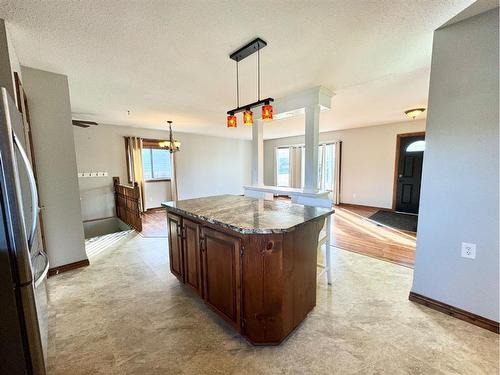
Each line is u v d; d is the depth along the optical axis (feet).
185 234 7.02
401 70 8.20
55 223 8.84
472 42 5.41
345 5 4.90
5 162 3.54
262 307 5.08
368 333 5.57
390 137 19.49
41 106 8.25
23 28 5.57
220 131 22.40
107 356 4.98
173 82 9.16
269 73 8.36
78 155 17.01
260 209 6.87
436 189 6.22
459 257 5.91
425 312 6.33
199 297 7.21
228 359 4.87
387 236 13.04
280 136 26.73
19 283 3.75
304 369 4.60
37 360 3.96
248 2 4.77
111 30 5.71
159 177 22.13
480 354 4.88
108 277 8.66
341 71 8.26
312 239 6.19
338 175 22.62
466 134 5.63
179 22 5.41
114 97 11.09
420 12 5.16
